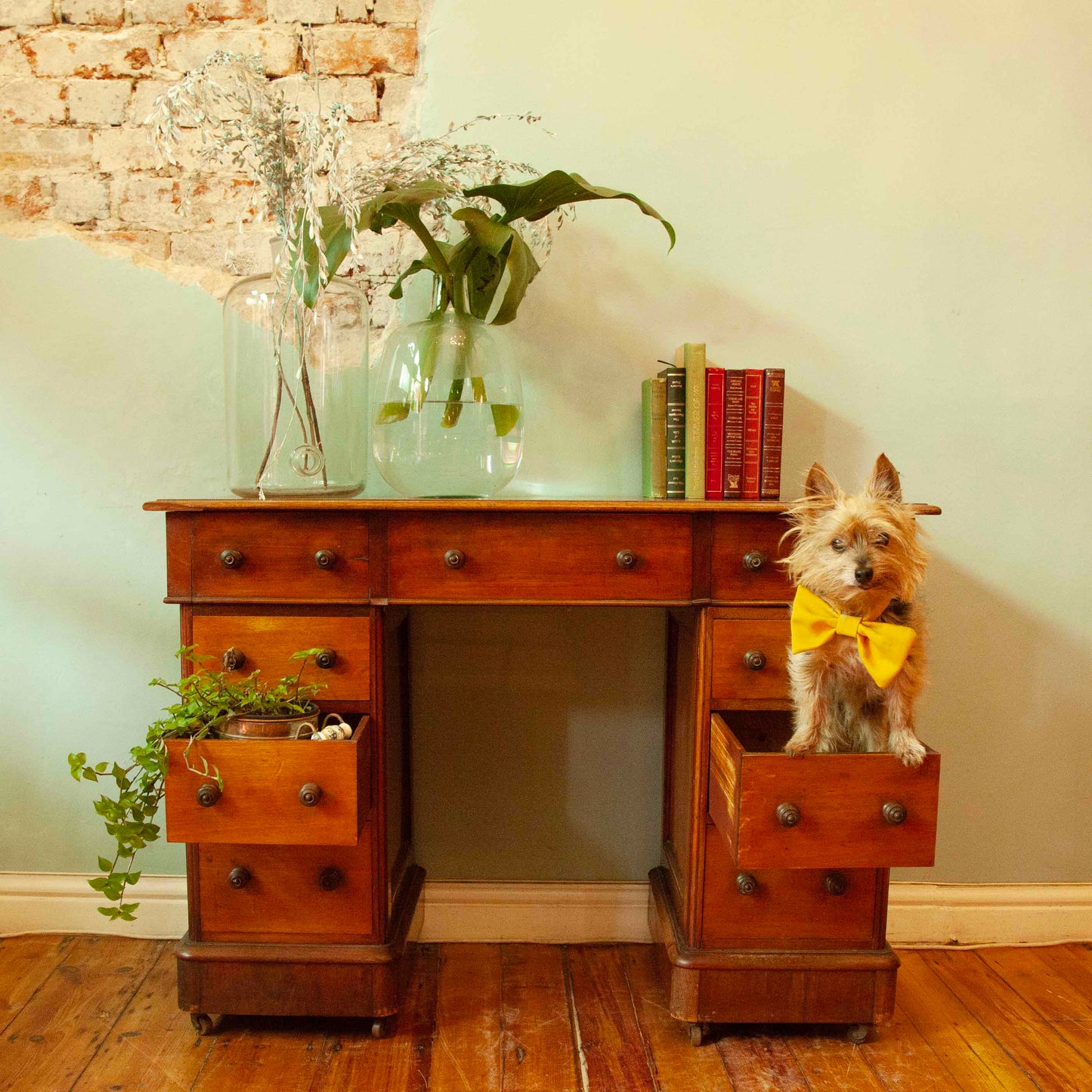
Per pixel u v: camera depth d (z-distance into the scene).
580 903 1.79
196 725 1.33
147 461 1.74
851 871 1.43
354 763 1.26
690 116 1.68
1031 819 1.81
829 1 1.67
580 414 1.73
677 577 1.38
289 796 1.27
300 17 1.68
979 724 1.79
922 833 1.22
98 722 1.79
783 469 1.74
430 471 1.52
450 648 1.77
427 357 1.49
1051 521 1.75
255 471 1.53
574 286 1.71
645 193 1.70
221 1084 1.35
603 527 1.37
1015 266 1.71
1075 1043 1.48
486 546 1.37
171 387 1.73
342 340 1.54
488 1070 1.39
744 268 1.71
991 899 1.80
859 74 1.68
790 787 1.21
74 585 1.77
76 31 1.68
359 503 1.34
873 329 1.72
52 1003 1.55
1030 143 1.69
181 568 1.38
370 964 1.42
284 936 1.44
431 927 1.79
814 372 1.73
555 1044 1.46
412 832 1.79
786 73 1.68
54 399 1.73
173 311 1.72
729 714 1.56
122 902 1.78
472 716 1.78
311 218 1.31
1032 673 1.78
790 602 1.38
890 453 1.74
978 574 1.76
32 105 1.69
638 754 1.79
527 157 1.69
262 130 1.41
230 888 1.43
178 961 1.43
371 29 1.68
